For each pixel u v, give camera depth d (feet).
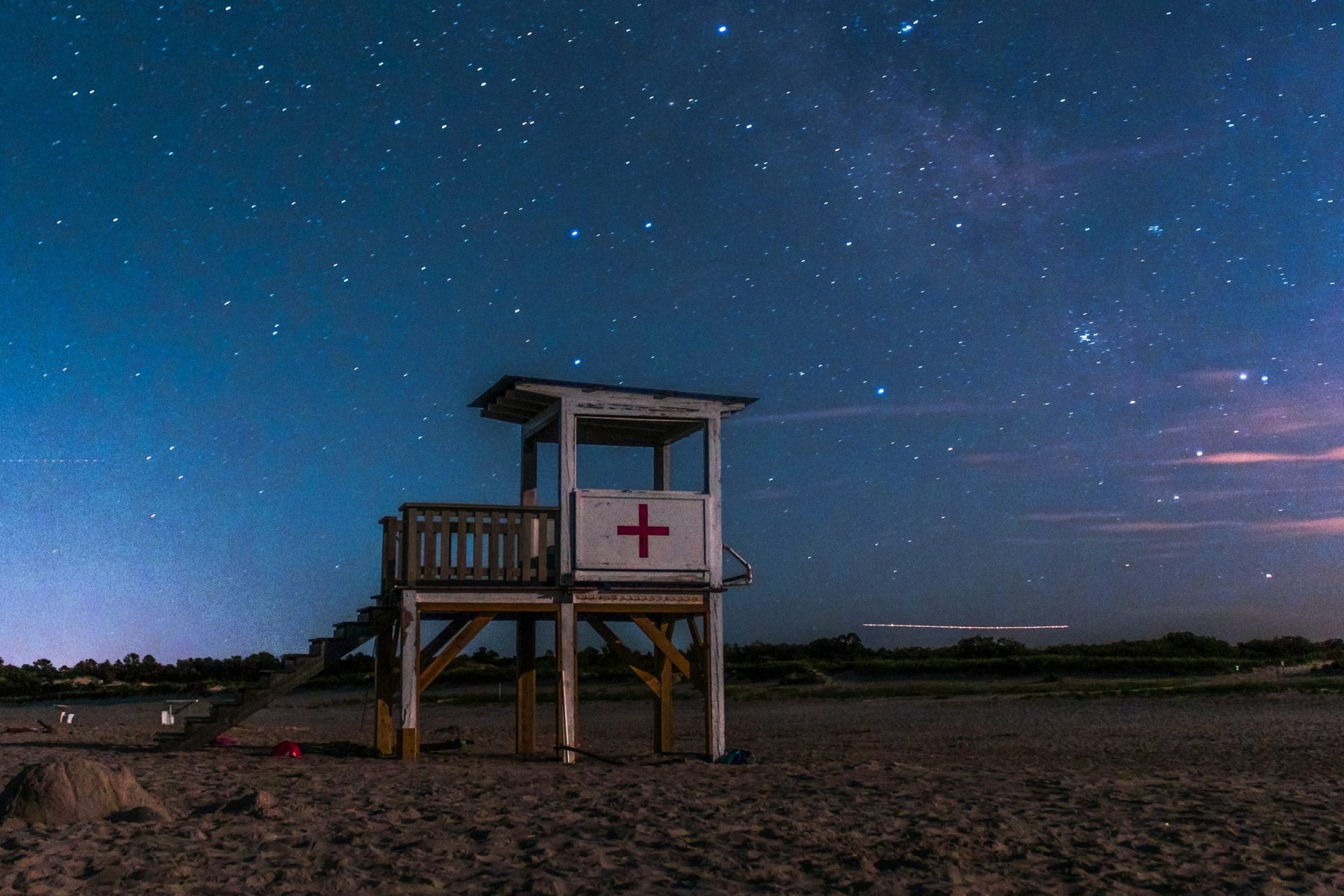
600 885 20.36
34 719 91.09
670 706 50.37
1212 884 22.11
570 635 45.14
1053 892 21.16
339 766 40.65
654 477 53.31
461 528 44.34
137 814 25.11
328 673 137.59
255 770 38.11
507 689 118.42
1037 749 57.67
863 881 21.21
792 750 57.82
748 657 150.51
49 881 19.43
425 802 29.60
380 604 46.34
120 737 61.46
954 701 100.78
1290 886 22.08
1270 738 62.75
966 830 26.84
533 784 34.42
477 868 21.48
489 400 47.52
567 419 45.32
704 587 46.47
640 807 29.35
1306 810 31.60
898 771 40.42
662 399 46.68
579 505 45.14
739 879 21.17
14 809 24.79
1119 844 25.76
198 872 20.34
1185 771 44.83
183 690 126.21
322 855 21.94
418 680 43.65
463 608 44.04
